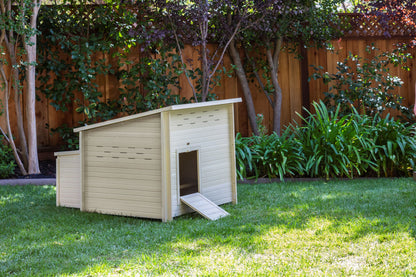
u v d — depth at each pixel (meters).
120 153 4.63
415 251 3.31
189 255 3.37
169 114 4.38
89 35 7.64
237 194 5.55
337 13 8.12
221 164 4.99
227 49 8.15
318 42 8.16
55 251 3.51
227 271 3.02
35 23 6.75
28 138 6.92
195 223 4.25
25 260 3.34
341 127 6.77
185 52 7.99
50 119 7.75
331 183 6.17
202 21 7.04
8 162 7.27
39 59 7.41
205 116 4.80
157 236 3.86
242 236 3.77
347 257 3.28
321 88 8.30
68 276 3.01
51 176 6.83
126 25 7.27
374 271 3.01
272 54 8.30
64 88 7.55
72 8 7.48
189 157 4.82
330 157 6.50
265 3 7.06
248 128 8.27
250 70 8.28
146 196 4.50
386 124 6.88
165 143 4.38
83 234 3.99
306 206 4.77
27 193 5.72
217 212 4.52
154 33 7.14
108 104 7.82
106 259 3.34
